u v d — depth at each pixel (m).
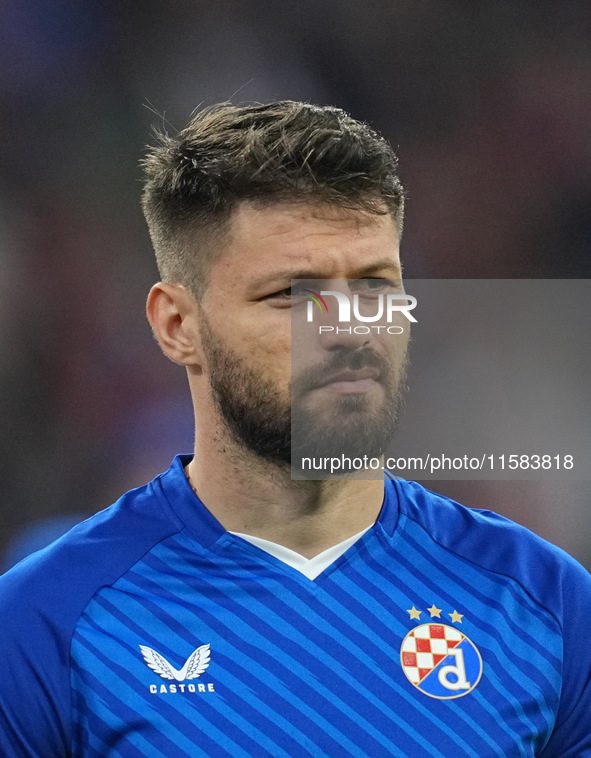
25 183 25.02
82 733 6.21
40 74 25.52
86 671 6.23
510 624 6.69
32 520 22.61
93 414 23.38
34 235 24.59
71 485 22.86
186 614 6.45
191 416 23.28
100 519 7.02
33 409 23.23
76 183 25.16
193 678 6.23
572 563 7.18
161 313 6.77
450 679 6.40
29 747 6.23
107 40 25.92
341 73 27.05
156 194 6.76
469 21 27.42
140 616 6.45
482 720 6.30
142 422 23.33
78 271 24.42
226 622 6.44
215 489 6.74
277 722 6.12
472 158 26.72
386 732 6.17
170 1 26.25
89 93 25.66
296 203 6.10
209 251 6.31
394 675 6.37
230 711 6.14
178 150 6.58
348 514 6.73
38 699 6.23
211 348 6.40
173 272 6.64
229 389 6.32
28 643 6.29
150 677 6.22
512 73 27.14
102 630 6.38
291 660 6.33
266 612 6.48
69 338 23.95
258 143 6.17
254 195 6.12
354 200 6.13
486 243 26.23
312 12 26.92
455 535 7.12
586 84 27.00
